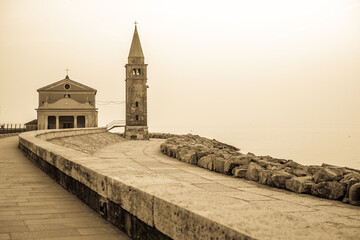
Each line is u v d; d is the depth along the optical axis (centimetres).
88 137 5453
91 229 643
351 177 1427
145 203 513
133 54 7281
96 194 768
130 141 6662
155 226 482
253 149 7888
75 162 928
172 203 432
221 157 2536
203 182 1823
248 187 1677
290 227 319
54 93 7806
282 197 1430
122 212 620
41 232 628
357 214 1146
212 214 366
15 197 936
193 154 2734
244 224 328
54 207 822
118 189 626
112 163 891
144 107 7269
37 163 1594
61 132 4350
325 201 1370
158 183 579
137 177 653
